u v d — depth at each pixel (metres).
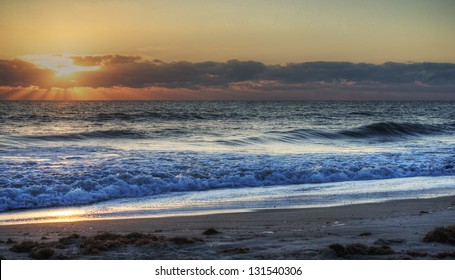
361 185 17.94
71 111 77.06
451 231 8.84
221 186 17.45
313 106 127.12
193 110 89.06
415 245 8.48
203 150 27.23
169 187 16.64
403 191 16.50
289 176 18.89
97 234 9.99
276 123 54.78
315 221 11.28
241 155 24.62
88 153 24.69
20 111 72.94
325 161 22.67
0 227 10.90
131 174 17.69
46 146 27.80
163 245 8.48
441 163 22.69
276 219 11.65
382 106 132.25
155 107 107.75
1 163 20.11
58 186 15.39
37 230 10.52
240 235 9.63
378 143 34.81
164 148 28.05
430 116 78.38
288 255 7.89
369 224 10.55
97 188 15.66
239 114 74.06
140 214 12.75
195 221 11.50
